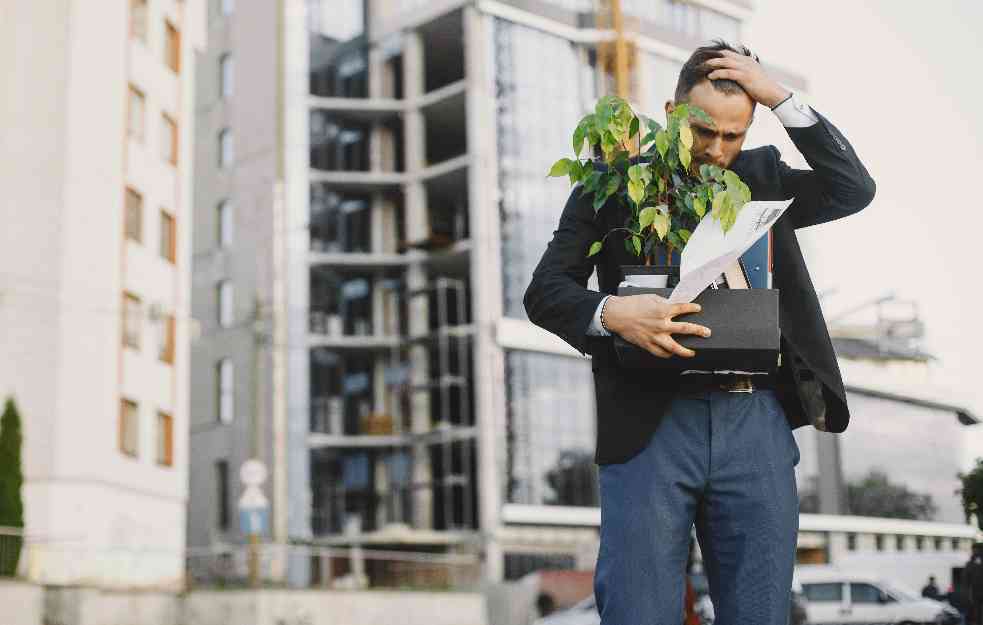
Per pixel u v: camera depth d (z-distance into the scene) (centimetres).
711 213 225
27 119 2903
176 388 3366
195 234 5522
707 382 237
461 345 4875
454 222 5297
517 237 4903
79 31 2967
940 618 1680
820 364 241
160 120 3366
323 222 5262
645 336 225
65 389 2819
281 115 5253
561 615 2428
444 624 2784
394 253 5278
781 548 234
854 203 252
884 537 5119
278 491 4594
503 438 4631
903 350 5312
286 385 5022
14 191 2870
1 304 2812
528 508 4578
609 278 256
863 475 5162
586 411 4791
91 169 2967
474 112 4972
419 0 5284
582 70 5197
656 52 5312
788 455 240
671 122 237
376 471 5044
